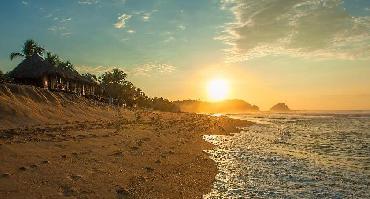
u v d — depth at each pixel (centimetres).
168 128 4888
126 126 4172
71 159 2005
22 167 1677
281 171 2498
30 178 1570
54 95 4634
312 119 13338
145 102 12850
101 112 5128
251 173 2398
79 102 5266
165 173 2125
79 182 1639
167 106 14512
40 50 7525
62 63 9350
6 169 1625
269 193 1894
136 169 2086
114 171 1942
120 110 6281
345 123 9944
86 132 3067
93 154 2228
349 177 2338
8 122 2992
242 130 6681
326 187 2058
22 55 7406
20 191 1408
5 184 1450
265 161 2914
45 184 1533
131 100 11575
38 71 5262
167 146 3167
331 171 2534
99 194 1541
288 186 2062
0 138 2250
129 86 11762
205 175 2231
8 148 1966
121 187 1684
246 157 3106
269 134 5819
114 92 10981
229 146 3903
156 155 2617
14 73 5269
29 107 3628
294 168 2625
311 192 1939
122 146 2684
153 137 3562
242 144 4175
